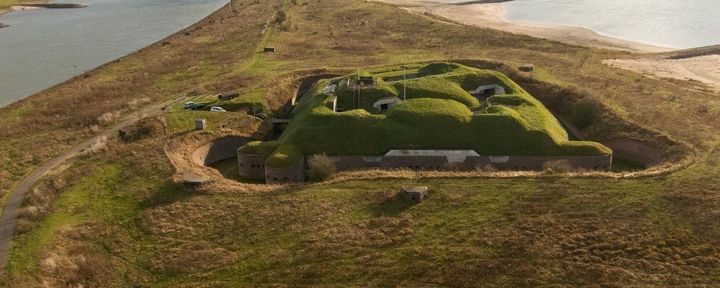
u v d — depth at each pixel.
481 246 30.73
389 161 42.69
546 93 55.06
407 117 44.69
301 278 29.16
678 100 50.81
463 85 53.19
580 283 27.80
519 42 77.69
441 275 28.75
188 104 55.50
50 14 134.12
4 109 62.62
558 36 86.62
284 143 44.06
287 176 41.12
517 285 27.91
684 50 72.88
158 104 59.00
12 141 51.25
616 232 31.14
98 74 75.50
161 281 29.64
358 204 35.47
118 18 126.69
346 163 42.97
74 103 62.62
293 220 34.12
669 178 36.47
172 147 44.88
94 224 34.56
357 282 28.64
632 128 45.31
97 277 29.89
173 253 31.69
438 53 73.88
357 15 103.94
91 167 42.56
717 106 48.75
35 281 28.97
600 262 29.06
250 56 76.81
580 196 34.78
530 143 42.53
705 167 37.69
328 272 29.42
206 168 43.38
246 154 43.62
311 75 64.94
